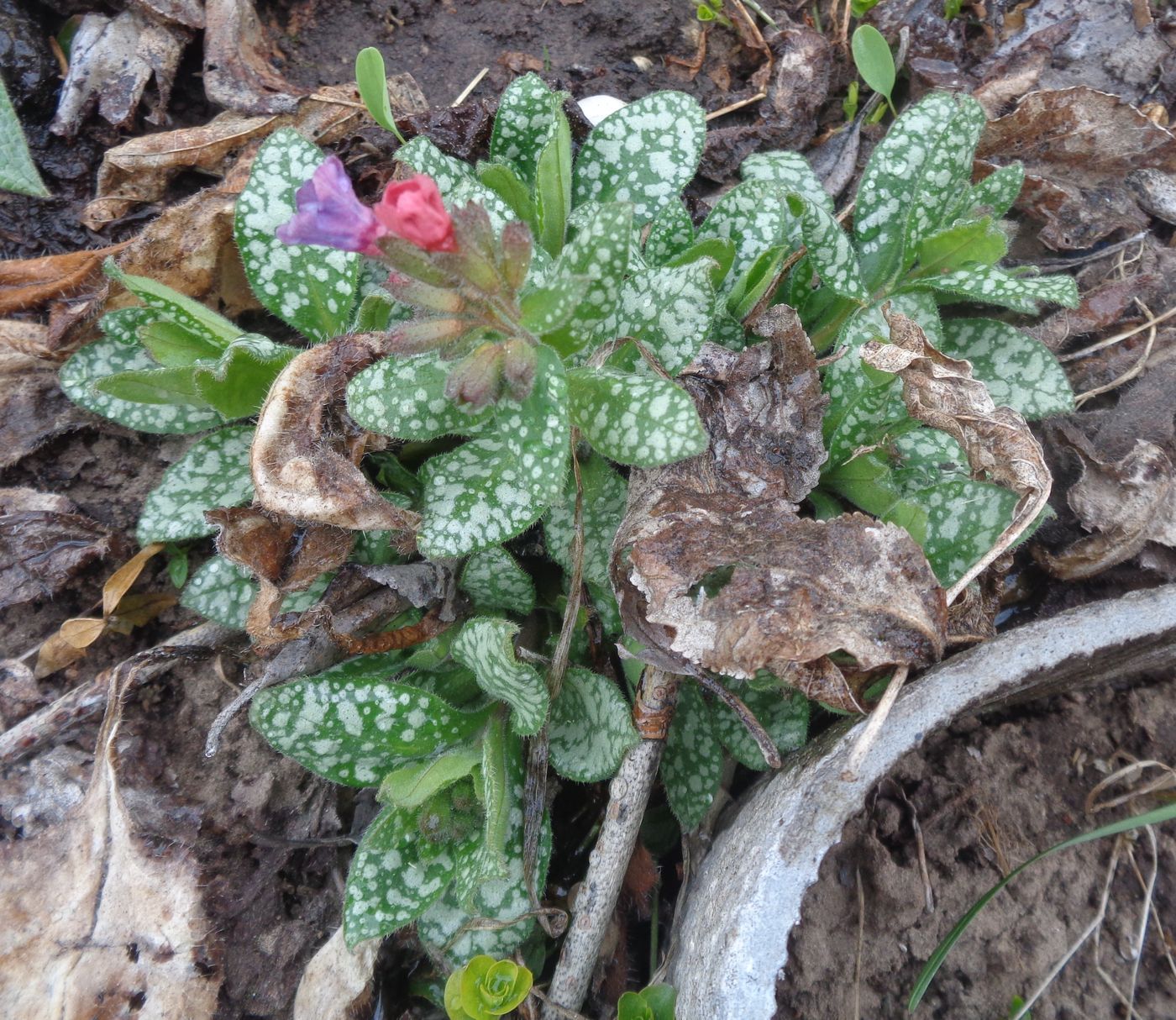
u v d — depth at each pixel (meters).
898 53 0.27
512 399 0.17
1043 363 0.22
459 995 0.19
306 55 0.27
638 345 0.19
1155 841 0.20
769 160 0.23
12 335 0.23
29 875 0.20
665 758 0.21
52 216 0.25
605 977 0.21
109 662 0.22
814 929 0.19
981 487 0.20
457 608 0.21
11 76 0.25
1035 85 0.26
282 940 0.21
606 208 0.16
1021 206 0.26
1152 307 0.25
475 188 0.20
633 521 0.19
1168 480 0.22
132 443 0.23
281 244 0.20
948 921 0.19
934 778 0.20
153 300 0.19
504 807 0.20
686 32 0.28
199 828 0.21
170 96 0.26
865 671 0.19
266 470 0.18
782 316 0.20
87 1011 0.19
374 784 0.20
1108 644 0.18
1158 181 0.26
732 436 0.20
